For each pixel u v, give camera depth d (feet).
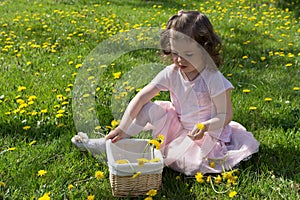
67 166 8.08
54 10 22.93
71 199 7.07
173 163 8.01
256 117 10.28
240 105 10.96
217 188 7.45
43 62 14.19
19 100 10.16
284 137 9.14
